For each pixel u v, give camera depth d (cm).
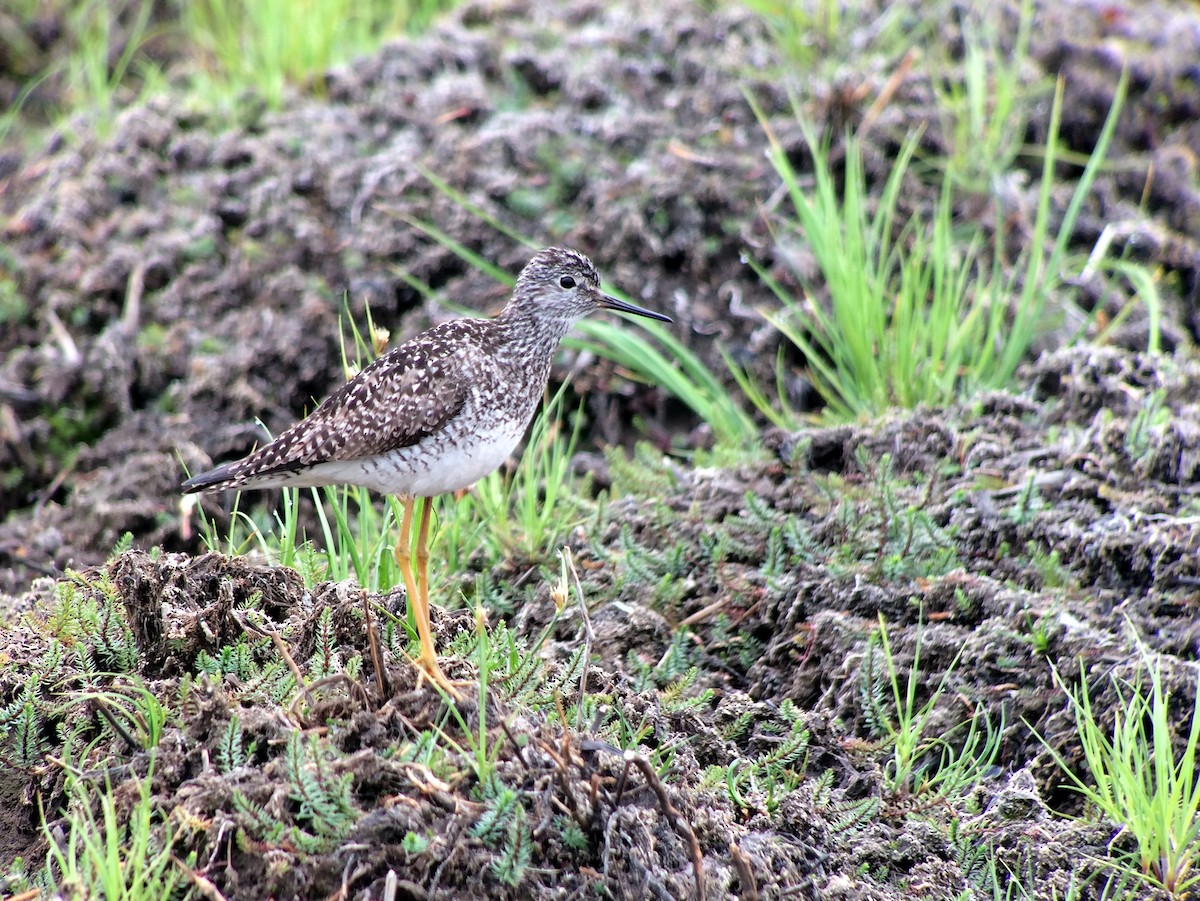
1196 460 1088
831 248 1286
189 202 1509
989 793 860
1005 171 1569
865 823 812
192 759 747
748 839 755
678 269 1451
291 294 1415
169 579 872
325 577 961
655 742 829
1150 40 1842
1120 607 962
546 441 1170
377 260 1434
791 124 1538
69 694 784
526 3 1797
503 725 743
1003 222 1496
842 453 1160
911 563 1005
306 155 1523
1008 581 993
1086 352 1247
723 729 880
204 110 1609
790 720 884
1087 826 826
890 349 1259
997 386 1259
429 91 1617
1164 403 1202
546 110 1592
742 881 708
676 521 1076
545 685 833
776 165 1330
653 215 1464
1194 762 853
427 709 773
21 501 1321
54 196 1530
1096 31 1845
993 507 1044
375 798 728
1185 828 793
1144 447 1095
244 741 749
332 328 1384
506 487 1164
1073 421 1191
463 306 1401
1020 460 1102
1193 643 928
